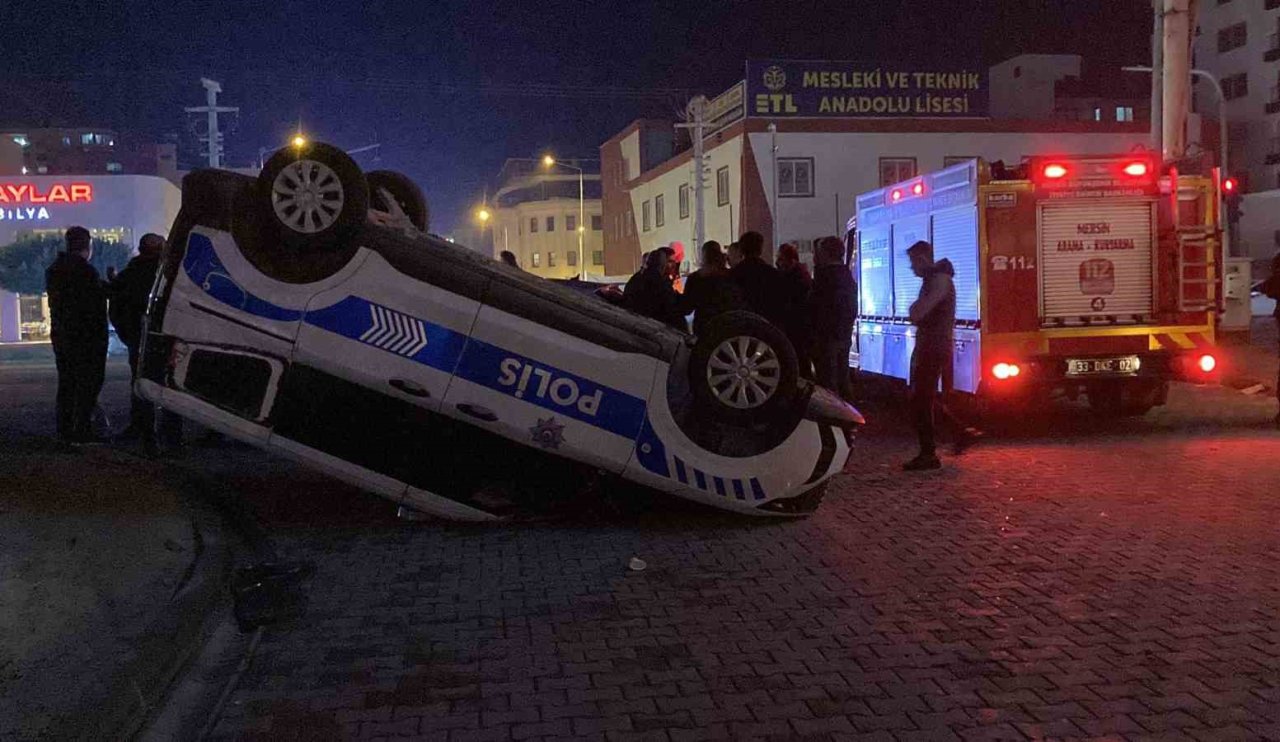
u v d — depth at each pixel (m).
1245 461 9.74
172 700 4.70
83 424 11.21
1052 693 4.61
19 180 41.12
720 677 4.88
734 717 4.43
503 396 7.25
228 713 4.54
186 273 7.05
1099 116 66.81
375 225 7.20
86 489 8.58
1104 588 6.07
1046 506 8.12
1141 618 5.55
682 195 56.66
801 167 48.56
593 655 5.18
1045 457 10.26
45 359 29.20
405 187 9.12
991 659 5.03
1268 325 30.12
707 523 7.84
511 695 4.70
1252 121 61.25
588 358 7.32
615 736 4.27
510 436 7.32
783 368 7.29
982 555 6.82
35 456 10.15
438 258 7.23
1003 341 11.54
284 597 5.81
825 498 8.62
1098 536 7.20
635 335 7.42
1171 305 11.72
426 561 6.87
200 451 11.04
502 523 7.80
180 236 7.09
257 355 7.07
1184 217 11.77
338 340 7.07
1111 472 9.39
